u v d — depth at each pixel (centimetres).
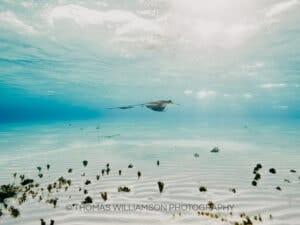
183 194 711
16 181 859
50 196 701
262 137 2189
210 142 1872
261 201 654
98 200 670
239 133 2611
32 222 556
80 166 1077
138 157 1288
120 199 677
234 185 783
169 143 1838
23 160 1232
